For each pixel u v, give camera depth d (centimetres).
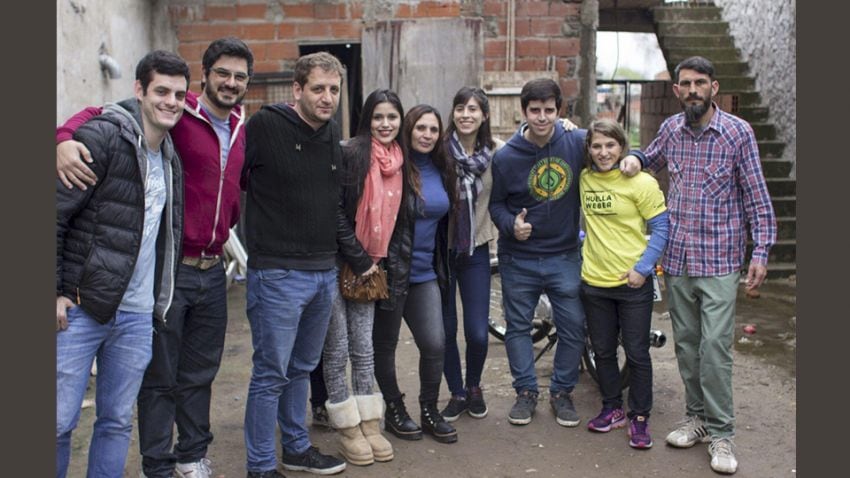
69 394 315
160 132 327
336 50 973
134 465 423
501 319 690
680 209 433
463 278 480
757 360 614
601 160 446
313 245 384
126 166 316
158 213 335
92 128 311
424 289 447
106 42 702
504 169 468
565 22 874
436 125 438
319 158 382
